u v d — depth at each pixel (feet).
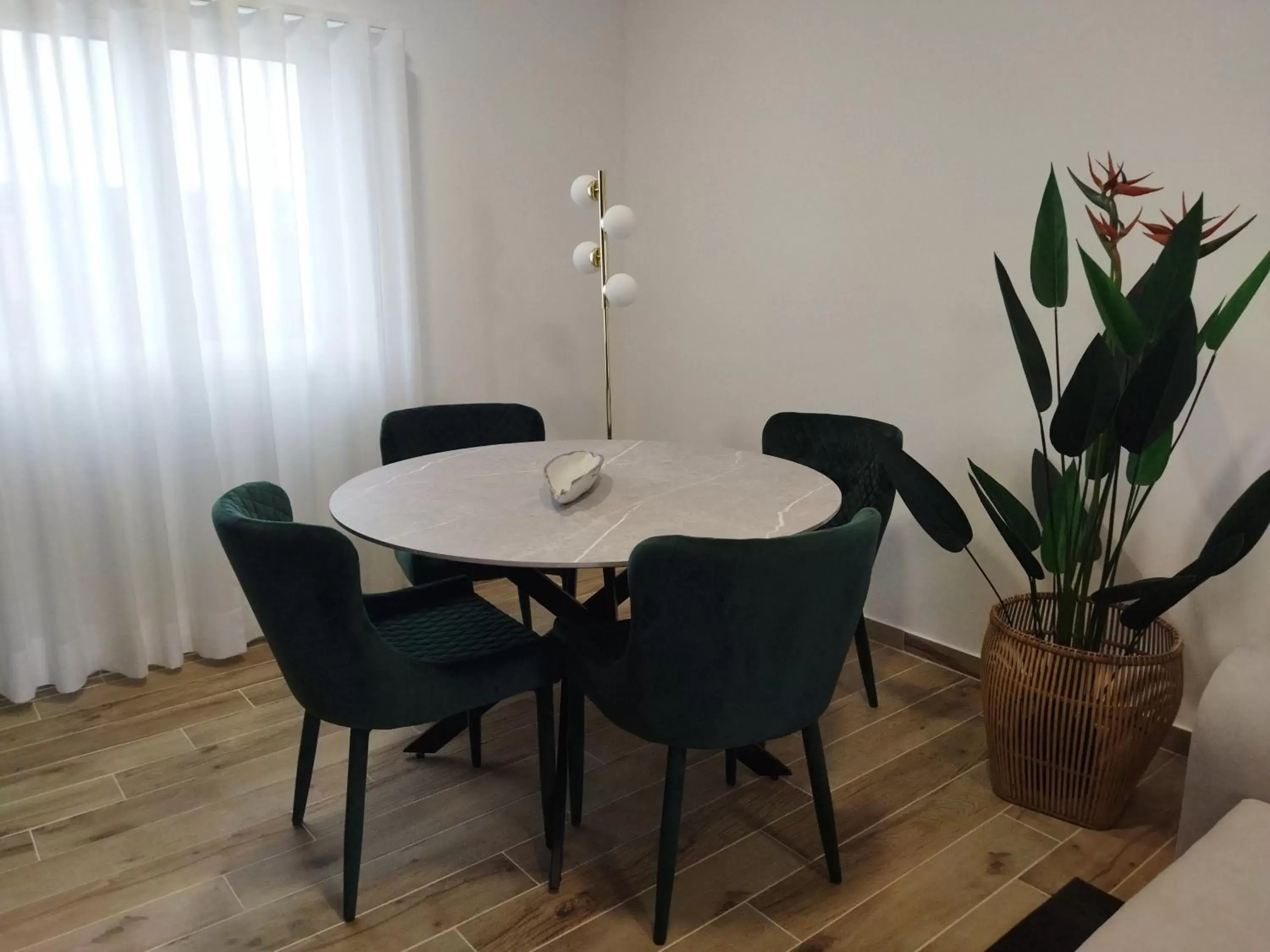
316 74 9.50
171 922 5.88
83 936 5.76
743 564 4.89
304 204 9.77
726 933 5.75
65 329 8.53
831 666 5.63
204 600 9.57
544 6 11.43
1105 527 7.97
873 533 5.40
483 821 6.93
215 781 7.50
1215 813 5.19
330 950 5.64
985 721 7.36
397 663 5.60
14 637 8.54
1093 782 6.59
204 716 8.58
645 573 5.03
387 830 6.83
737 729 5.44
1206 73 6.99
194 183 8.93
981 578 9.18
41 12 7.98
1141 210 7.52
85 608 9.20
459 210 11.18
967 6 8.42
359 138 9.87
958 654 9.42
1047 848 6.55
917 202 9.11
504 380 12.00
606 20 12.04
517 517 6.25
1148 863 6.38
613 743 8.07
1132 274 7.68
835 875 6.18
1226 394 7.18
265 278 9.66
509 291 11.82
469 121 11.05
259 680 9.34
